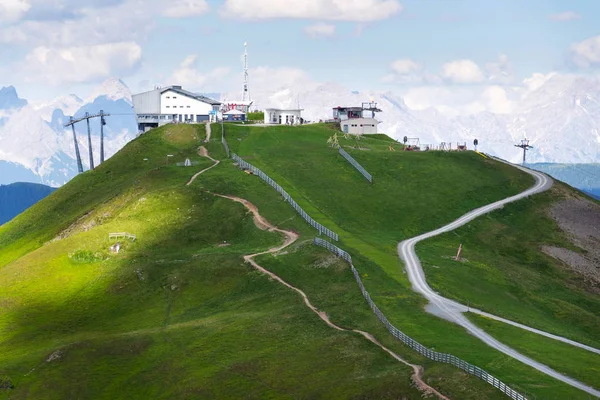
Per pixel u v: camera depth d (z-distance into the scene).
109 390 140.88
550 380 118.75
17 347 163.75
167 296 176.75
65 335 167.12
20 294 183.50
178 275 181.88
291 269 176.38
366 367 128.75
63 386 143.75
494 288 180.25
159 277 182.88
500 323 146.50
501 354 128.25
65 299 180.38
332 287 165.25
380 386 121.38
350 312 151.38
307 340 141.75
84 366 148.12
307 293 164.88
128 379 142.75
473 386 116.06
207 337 150.00
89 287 183.38
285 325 149.50
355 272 167.75
